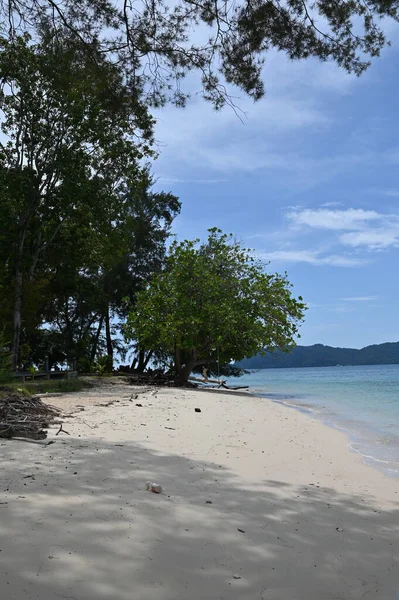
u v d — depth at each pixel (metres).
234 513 4.97
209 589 3.40
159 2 8.38
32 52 9.87
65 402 15.59
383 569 3.96
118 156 26.25
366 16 7.88
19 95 23.88
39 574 3.34
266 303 29.02
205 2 8.13
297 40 8.12
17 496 4.88
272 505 5.41
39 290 28.44
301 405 22.27
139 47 8.70
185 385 30.58
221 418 14.00
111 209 27.77
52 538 3.92
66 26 8.60
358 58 8.23
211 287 28.84
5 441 7.84
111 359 39.81
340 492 6.41
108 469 6.27
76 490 5.21
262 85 8.79
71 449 7.42
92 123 23.86
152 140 10.99
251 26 8.09
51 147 25.64
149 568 3.59
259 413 16.77
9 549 3.66
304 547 4.28
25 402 11.01
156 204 43.62
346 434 12.91
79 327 42.53
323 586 3.60
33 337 37.94
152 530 4.29
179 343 29.31
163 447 8.31
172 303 29.55
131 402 16.72
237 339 29.48
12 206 25.88
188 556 3.86
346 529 4.86
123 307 43.62
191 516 4.74
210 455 8.01
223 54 8.62
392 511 5.68
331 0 7.72
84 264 32.59
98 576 3.40
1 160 25.61
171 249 31.11
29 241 28.05
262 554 4.04
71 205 26.39
